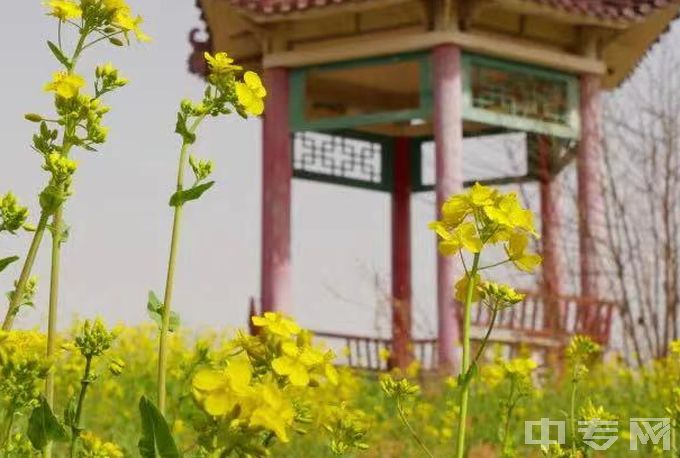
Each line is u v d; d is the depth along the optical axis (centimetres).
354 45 1677
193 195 293
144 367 994
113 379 854
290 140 1741
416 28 1678
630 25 1747
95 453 358
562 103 1769
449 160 1603
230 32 1844
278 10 1661
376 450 789
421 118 1648
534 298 1548
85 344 313
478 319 1533
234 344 249
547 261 1672
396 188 2067
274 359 238
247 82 306
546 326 1591
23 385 292
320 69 1723
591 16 1706
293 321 248
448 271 1555
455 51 1630
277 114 1727
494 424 859
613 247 1648
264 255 1708
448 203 287
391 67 1858
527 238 285
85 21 329
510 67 1709
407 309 1689
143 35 335
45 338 306
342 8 1620
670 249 1628
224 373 218
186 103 303
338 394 872
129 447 580
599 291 1652
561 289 1667
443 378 1305
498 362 599
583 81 1770
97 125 319
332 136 2005
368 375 1373
